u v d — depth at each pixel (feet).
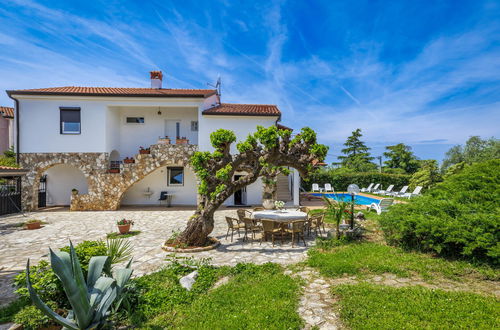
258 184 55.88
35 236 30.78
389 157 134.62
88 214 46.65
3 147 72.33
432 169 66.59
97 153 51.72
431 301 13.26
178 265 19.43
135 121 60.34
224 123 53.93
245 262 21.21
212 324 11.74
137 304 13.76
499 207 21.21
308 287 15.97
